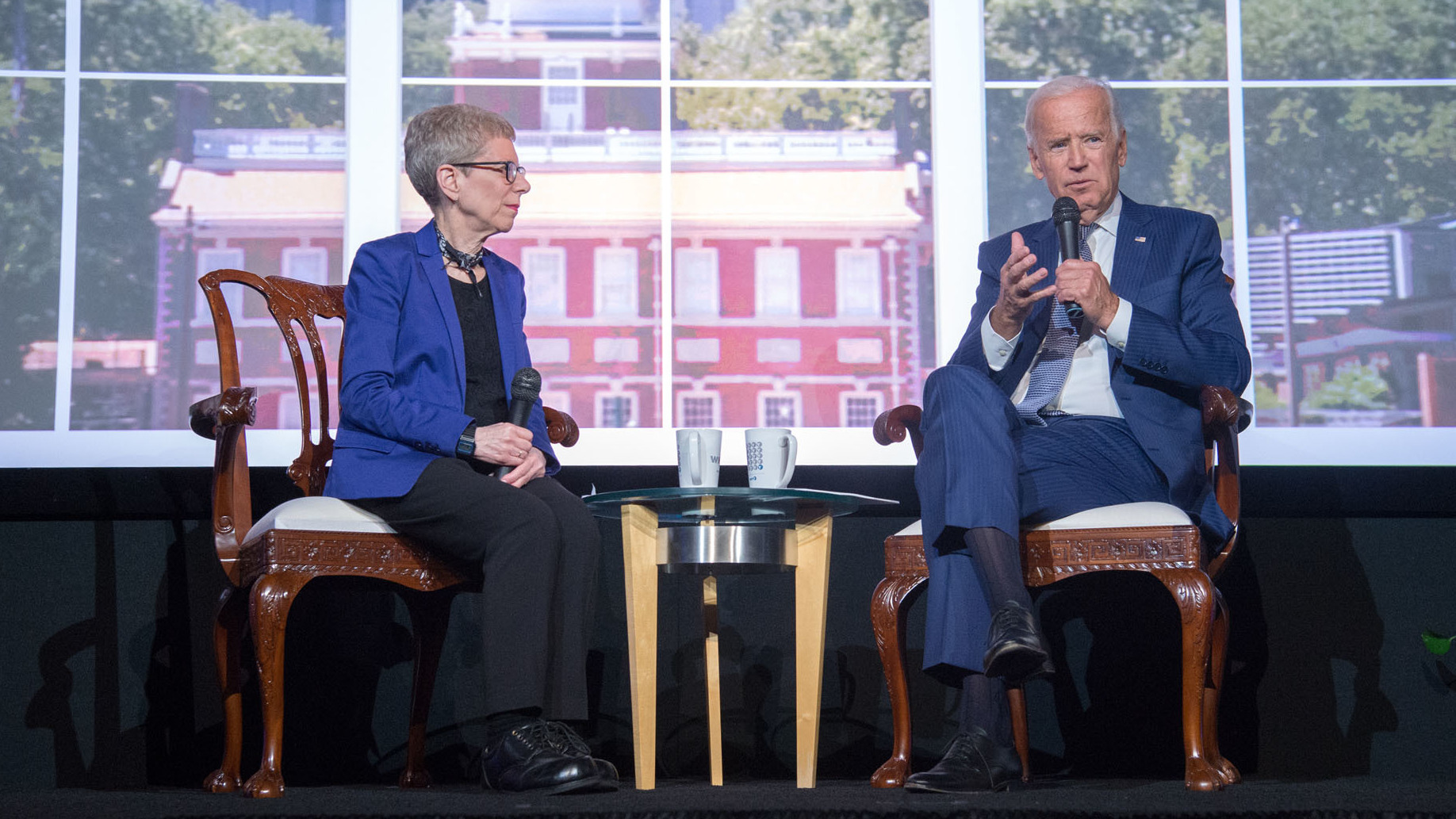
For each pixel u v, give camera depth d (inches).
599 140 141.3
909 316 140.9
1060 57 143.9
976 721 91.2
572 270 139.9
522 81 141.3
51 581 127.4
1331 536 133.0
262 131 139.3
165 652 127.6
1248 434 137.5
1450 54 142.6
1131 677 130.9
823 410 139.9
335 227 138.9
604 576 132.3
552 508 98.7
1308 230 142.1
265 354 136.6
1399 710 130.8
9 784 124.1
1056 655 131.4
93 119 137.8
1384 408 140.0
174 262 137.1
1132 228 109.7
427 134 107.0
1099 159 108.0
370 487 97.9
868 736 130.9
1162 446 101.0
